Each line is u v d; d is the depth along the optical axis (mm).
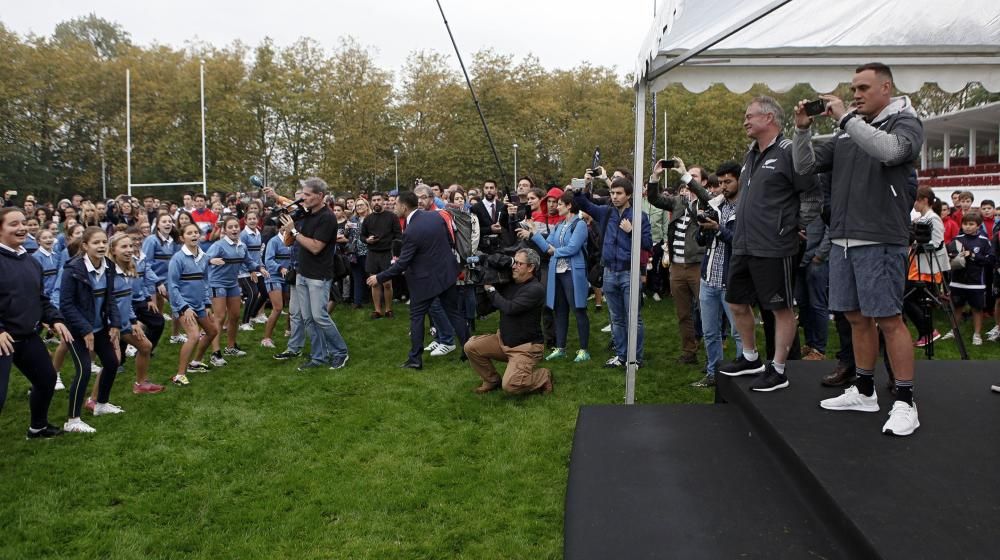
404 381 6309
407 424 5148
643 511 2742
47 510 3812
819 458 2803
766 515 2680
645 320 9078
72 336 4996
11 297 4492
